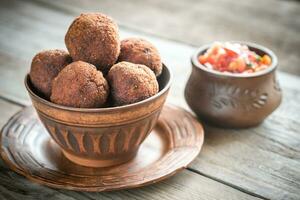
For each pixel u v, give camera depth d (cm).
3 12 87
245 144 55
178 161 50
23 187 49
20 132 55
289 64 72
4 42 77
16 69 69
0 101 62
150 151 54
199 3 94
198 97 57
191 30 82
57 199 48
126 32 80
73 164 52
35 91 52
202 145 55
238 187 50
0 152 51
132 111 47
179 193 49
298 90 65
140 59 51
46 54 51
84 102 47
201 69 56
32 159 51
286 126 58
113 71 49
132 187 47
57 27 81
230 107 56
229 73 56
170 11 90
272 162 53
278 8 91
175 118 57
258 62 58
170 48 75
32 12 87
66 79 47
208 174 51
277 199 48
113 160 51
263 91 56
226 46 58
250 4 93
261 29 83
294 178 51
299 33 81
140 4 93
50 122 49
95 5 91
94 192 49
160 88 53
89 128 48
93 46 49
